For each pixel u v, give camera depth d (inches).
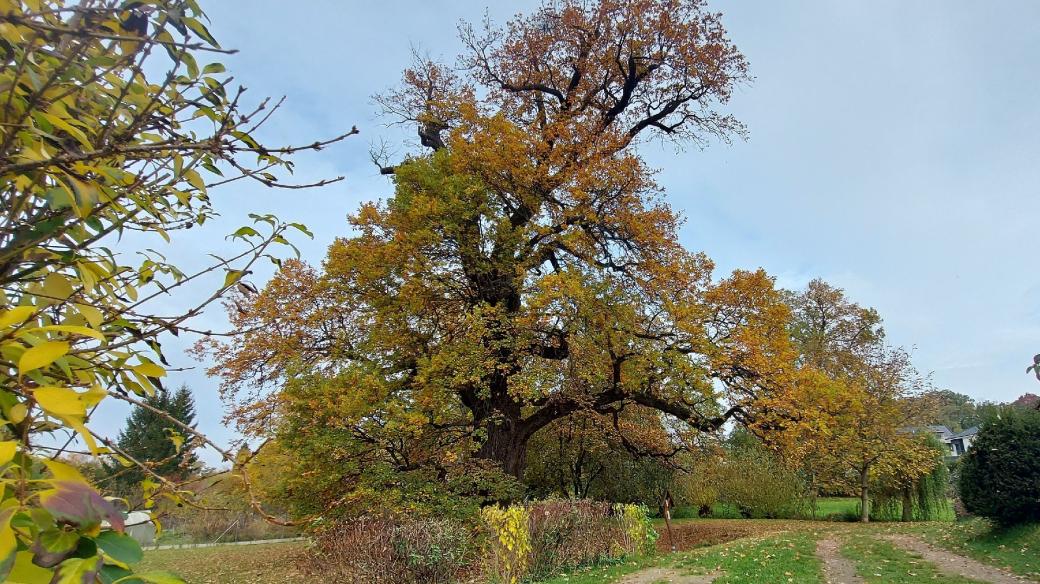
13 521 28.3
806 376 486.0
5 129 41.5
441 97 693.3
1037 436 429.4
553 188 537.0
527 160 523.5
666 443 689.6
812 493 961.5
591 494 852.0
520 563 360.2
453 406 506.3
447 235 528.1
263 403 514.9
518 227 533.0
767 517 981.2
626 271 565.3
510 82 670.5
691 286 534.3
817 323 1152.8
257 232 60.3
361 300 557.3
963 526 479.5
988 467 439.5
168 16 47.6
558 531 406.3
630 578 349.4
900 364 928.3
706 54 608.1
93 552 27.2
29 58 43.3
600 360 497.7
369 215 562.6
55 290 46.6
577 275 486.0
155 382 54.9
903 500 869.2
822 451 580.7
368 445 474.6
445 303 547.5
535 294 480.4
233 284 60.0
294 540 799.1
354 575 326.0
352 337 558.6
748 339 465.4
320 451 449.7
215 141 52.7
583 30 609.9
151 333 55.2
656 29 594.2
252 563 564.7
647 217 533.6
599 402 550.6
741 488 969.5
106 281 54.7
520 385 459.8
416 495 455.8
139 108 54.2
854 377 908.6
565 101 644.7
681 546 636.1
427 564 336.8
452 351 483.2
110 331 54.3
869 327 1056.2
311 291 559.8
